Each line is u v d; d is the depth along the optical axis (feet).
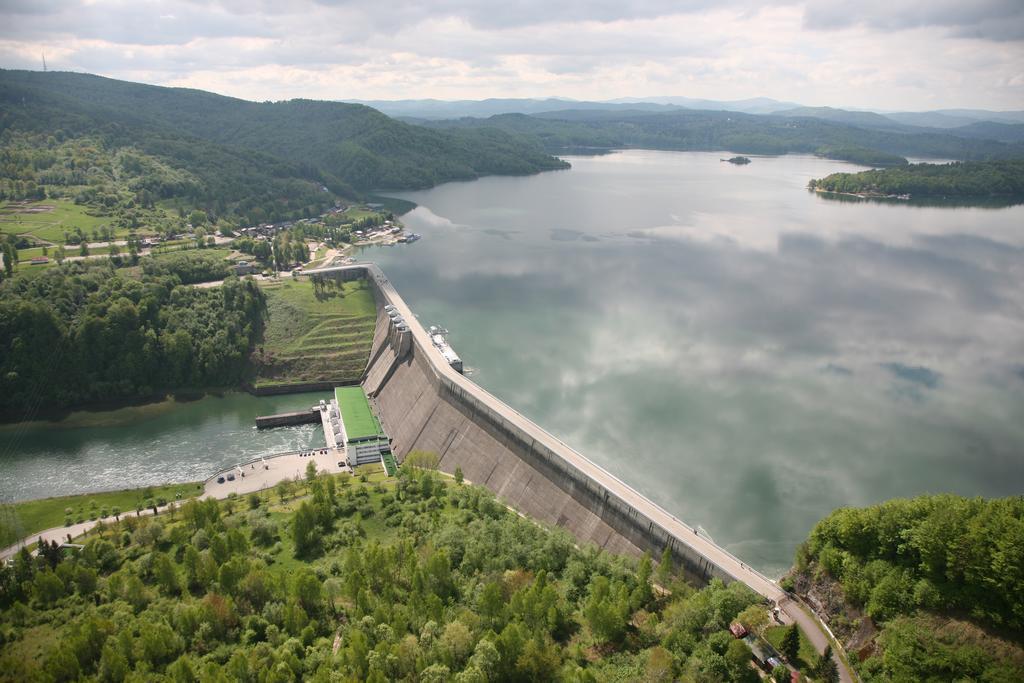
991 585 361.30
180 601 483.10
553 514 643.45
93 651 431.84
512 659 395.55
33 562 525.34
